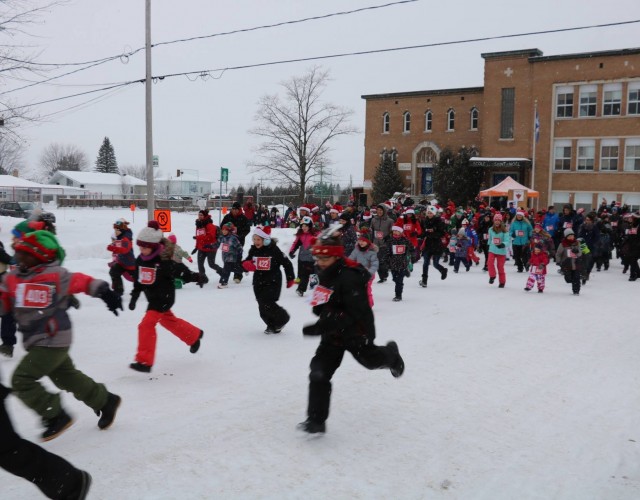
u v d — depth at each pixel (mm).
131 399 5922
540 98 42781
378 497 4043
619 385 6758
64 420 4617
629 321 10539
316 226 13391
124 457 4586
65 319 4633
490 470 4516
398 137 50281
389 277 16359
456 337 8969
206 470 4391
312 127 48656
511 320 10398
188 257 10805
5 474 4297
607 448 4988
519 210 18094
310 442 4938
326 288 4961
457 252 17906
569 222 19875
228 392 6199
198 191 103625
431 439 5078
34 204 45000
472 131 47219
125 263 11023
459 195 44312
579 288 13641
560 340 8930
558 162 42531
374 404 5926
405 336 8969
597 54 40531
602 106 40781
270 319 8844
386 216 14891
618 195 40500
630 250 16625
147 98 19531
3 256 6656
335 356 5082
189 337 7023
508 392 6414
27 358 4484
